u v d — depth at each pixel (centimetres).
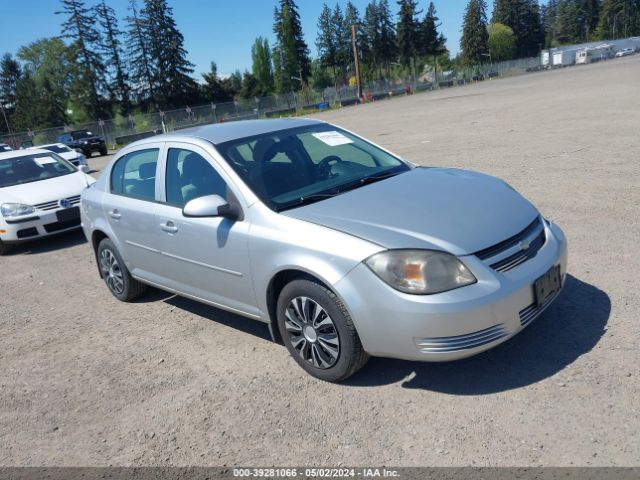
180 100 7825
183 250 442
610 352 353
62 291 652
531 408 312
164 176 466
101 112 7388
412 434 305
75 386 414
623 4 12594
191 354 438
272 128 470
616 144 1045
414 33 10912
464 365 364
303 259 345
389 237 325
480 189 390
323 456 299
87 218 581
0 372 454
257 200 386
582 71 5278
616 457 269
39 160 988
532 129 1402
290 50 9575
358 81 6000
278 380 381
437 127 1809
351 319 335
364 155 468
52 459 330
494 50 11700
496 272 320
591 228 596
